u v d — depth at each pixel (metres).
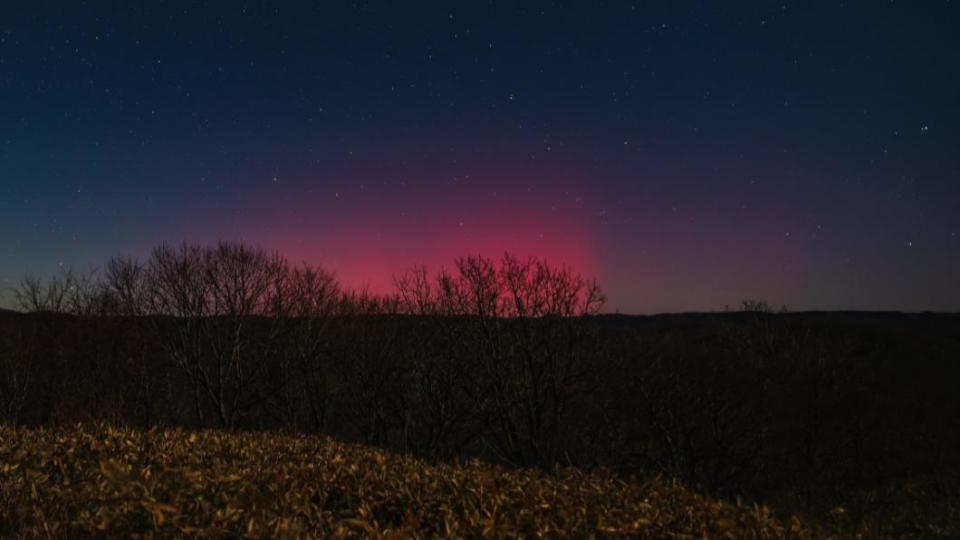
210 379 29.28
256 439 11.12
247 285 29.86
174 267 29.50
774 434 32.75
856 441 31.55
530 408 27.50
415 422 30.55
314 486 6.86
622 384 30.88
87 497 5.83
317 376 30.19
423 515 6.12
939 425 31.86
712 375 32.81
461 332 28.86
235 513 5.43
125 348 29.31
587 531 5.75
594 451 30.42
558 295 28.02
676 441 31.27
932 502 15.80
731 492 30.23
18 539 5.06
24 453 7.37
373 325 30.84
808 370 36.97
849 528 7.73
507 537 5.45
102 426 9.91
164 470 6.72
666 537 5.79
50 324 29.97
